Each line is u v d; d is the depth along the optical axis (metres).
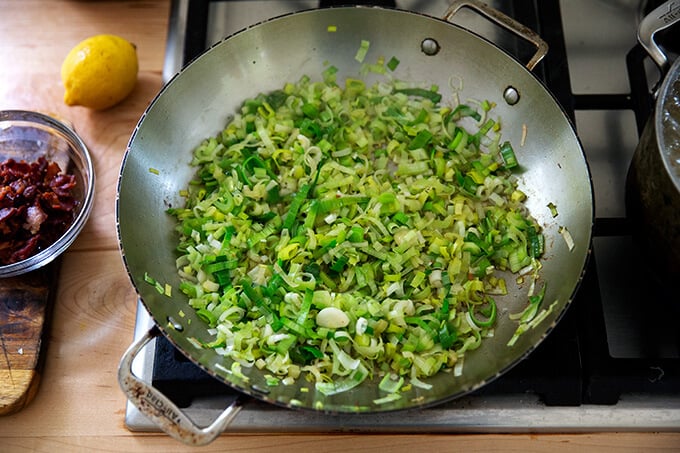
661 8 0.66
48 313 0.70
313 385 0.65
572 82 0.78
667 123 0.63
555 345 0.65
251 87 0.77
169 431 0.57
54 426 0.67
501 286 0.70
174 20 0.81
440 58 0.76
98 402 0.68
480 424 0.66
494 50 0.72
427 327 0.67
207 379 0.65
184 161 0.75
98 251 0.74
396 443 0.66
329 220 0.72
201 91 0.75
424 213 0.74
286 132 0.76
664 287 0.66
